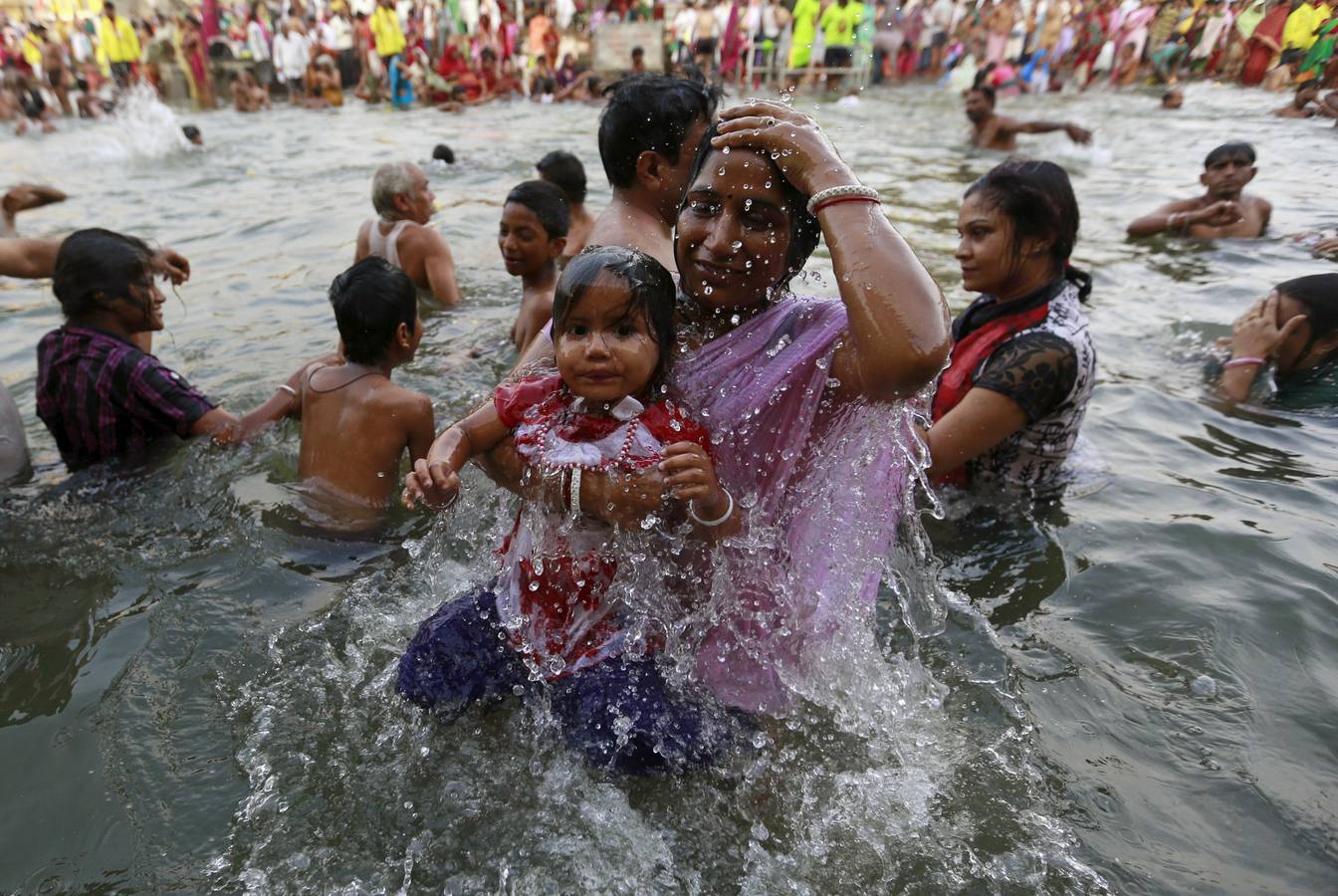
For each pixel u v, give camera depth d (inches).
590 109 641.6
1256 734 80.4
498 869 68.7
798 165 71.9
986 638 93.9
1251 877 66.4
